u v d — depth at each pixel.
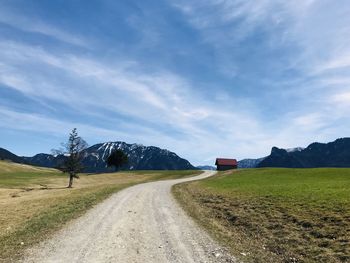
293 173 89.19
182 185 73.62
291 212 25.50
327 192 33.59
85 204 36.62
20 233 21.34
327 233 19.41
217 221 27.41
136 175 136.75
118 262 14.92
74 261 14.95
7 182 93.81
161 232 21.88
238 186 55.19
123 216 28.17
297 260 16.22
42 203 40.94
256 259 16.31
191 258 15.86
